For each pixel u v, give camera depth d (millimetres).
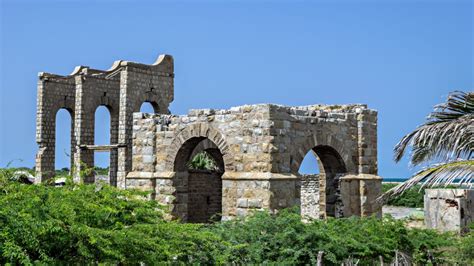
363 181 34844
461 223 37125
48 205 15984
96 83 58094
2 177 18375
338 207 34406
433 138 19922
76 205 17250
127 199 21109
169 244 18234
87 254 15586
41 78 58844
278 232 23453
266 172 29969
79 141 56188
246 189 30484
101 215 17891
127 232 16625
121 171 52656
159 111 55906
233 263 21703
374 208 35156
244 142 30969
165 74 56594
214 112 32562
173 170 34469
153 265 17062
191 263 19375
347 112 35531
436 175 18906
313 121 32500
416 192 59188
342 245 23359
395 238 25016
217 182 43188
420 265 25078
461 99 20203
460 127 19406
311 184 46469
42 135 58469
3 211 14906
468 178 18391
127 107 53125
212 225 25859
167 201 34344
